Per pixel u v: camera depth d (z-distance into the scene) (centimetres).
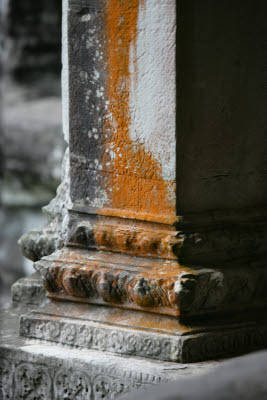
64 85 401
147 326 362
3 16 1236
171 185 361
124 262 374
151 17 358
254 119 386
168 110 357
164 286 354
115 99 373
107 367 355
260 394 160
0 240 1041
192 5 355
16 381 384
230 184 381
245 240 382
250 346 377
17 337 398
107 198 382
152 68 360
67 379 368
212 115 369
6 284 980
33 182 1100
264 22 384
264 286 388
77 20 380
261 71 386
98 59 376
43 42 1224
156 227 367
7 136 1128
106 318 375
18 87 1221
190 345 353
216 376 165
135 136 369
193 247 362
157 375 341
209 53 364
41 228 453
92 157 385
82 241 390
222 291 367
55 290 393
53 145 1094
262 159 392
